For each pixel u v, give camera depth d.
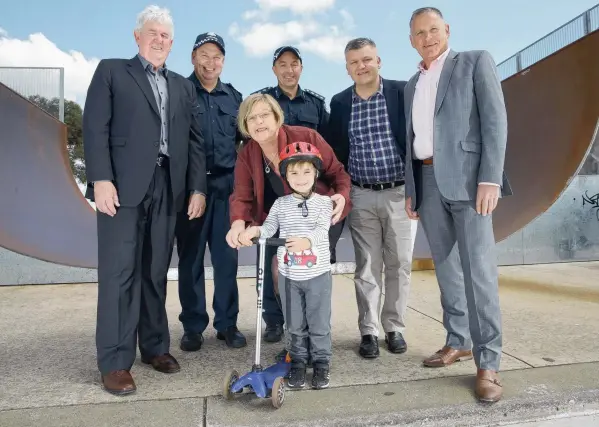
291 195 2.66
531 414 2.24
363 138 3.17
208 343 3.48
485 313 2.43
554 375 2.57
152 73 2.78
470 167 2.50
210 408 2.26
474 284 2.47
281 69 3.56
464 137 2.51
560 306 4.40
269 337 3.47
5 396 2.48
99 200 2.51
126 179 2.58
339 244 6.95
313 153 2.52
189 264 3.32
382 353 3.15
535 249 6.91
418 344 3.35
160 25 2.69
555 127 5.57
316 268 2.54
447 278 2.83
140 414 2.20
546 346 3.18
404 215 3.16
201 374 2.81
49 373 2.85
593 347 3.14
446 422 2.16
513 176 6.14
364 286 3.15
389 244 3.18
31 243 5.80
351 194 3.25
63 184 7.81
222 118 3.42
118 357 2.56
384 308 3.24
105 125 2.56
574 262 7.04
